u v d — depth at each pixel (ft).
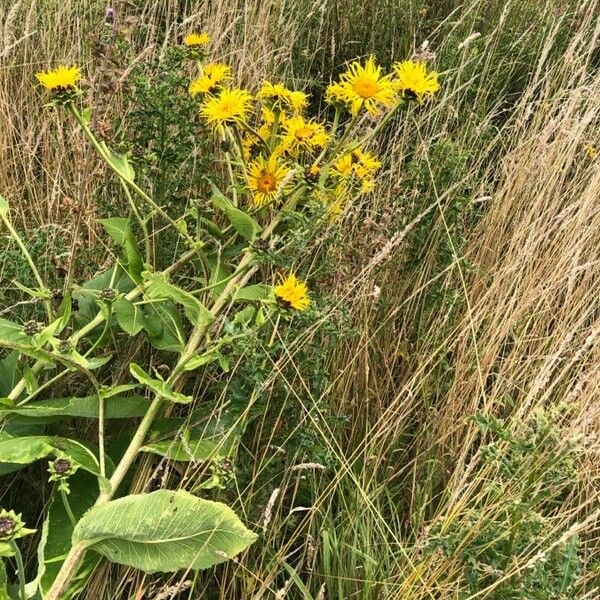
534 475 2.67
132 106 3.94
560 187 4.01
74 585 2.64
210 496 3.06
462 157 3.84
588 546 3.13
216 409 2.97
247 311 3.14
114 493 2.95
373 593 2.89
